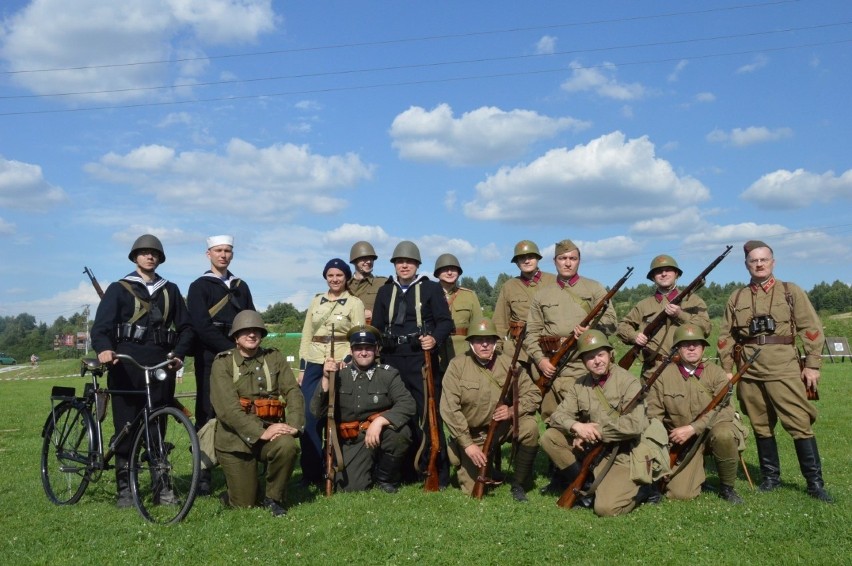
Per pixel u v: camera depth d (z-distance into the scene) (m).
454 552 5.53
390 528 6.07
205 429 7.04
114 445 7.08
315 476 8.00
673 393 7.28
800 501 6.79
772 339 7.32
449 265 9.20
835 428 11.68
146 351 7.39
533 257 9.00
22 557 5.57
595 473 6.79
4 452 11.11
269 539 5.89
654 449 6.68
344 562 5.36
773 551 5.41
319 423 7.96
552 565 5.29
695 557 5.34
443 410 7.36
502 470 8.51
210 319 7.85
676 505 6.73
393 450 7.43
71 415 7.66
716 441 6.89
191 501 6.42
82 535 6.13
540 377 8.04
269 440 6.71
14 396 26.11
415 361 7.87
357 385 7.62
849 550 5.38
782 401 7.19
